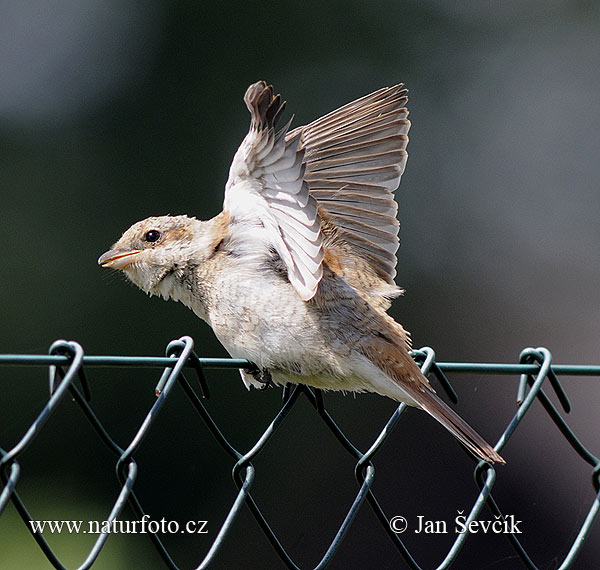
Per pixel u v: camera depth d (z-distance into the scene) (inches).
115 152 545.0
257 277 240.2
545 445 496.1
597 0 671.8
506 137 624.1
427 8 614.2
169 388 187.2
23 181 530.9
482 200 611.2
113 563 403.2
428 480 486.6
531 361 222.7
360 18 596.1
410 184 606.9
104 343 498.6
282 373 238.5
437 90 619.2
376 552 471.5
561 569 225.1
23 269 513.7
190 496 466.6
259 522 199.0
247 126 557.6
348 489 488.4
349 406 500.7
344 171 254.8
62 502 450.0
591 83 658.8
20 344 501.7
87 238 528.7
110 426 473.1
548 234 608.4
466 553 443.8
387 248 253.3
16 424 454.9
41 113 543.2
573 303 593.9
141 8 562.9
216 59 562.9
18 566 370.0
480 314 587.5
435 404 222.7
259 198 226.1
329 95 579.2
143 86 556.4
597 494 225.1
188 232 254.4
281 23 575.8
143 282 258.2
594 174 619.8
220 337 245.1
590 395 536.7
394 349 231.1
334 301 234.1
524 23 636.7
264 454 484.7
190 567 450.6
